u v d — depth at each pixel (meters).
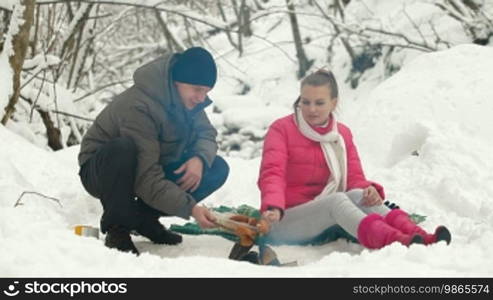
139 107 6.23
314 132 6.85
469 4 16.91
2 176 7.73
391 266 4.88
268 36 24.95
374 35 18.64
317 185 6.98
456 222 7.44
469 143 9.23
